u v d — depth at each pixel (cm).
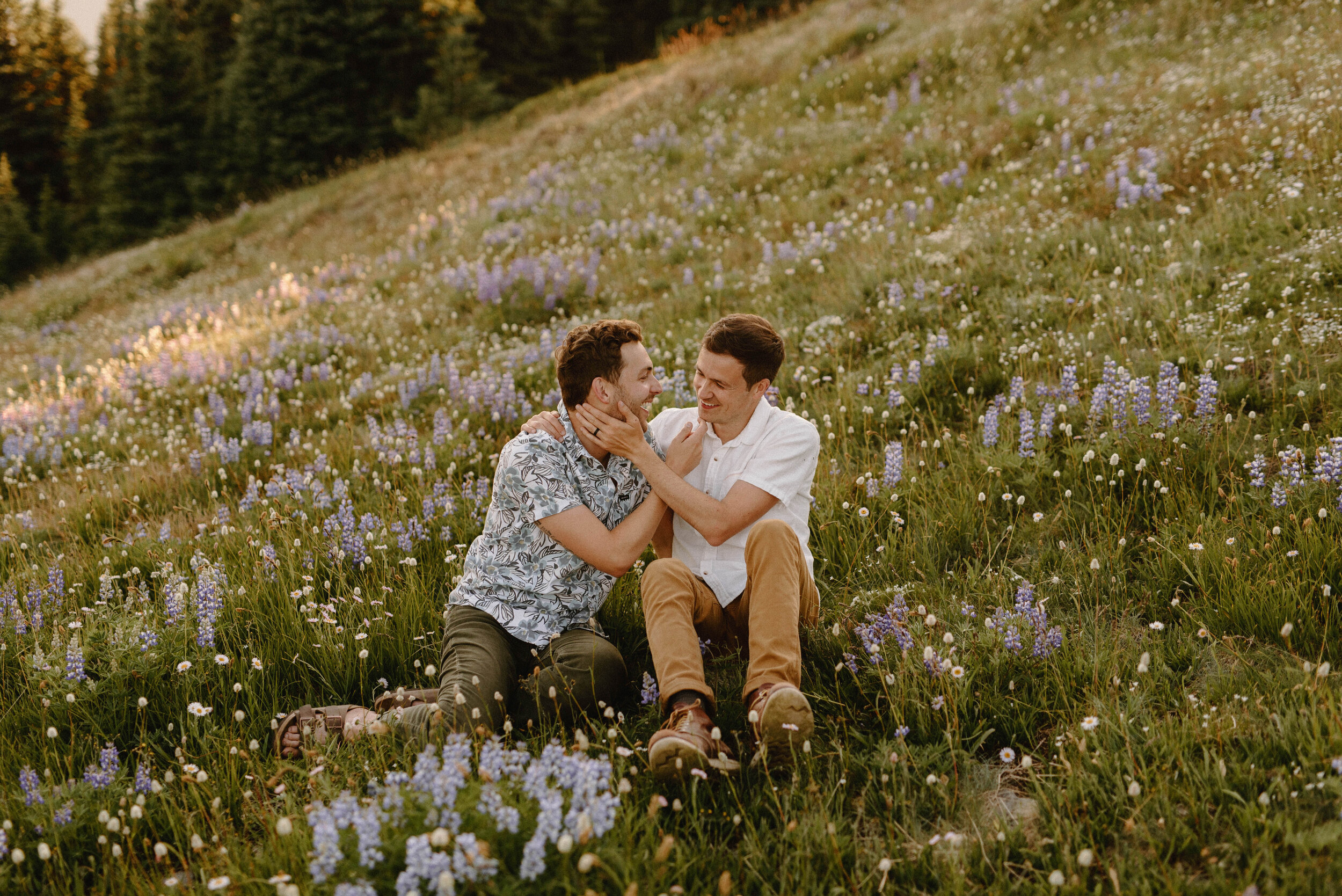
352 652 358
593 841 220
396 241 1458
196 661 344
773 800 257
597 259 950
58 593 415
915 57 1366
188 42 3722
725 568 322
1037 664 302
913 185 937
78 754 306
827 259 798
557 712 289
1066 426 427
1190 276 556
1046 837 238
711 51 2269
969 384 525
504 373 709
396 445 566
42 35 4384
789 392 572
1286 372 431
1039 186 778
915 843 245
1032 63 1229
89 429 780
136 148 3425
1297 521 330
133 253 2395
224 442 679
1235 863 215
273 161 3156
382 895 208
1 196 3891
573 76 3991
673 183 1232
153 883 248
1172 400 413
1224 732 258
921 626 324
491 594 321
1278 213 587
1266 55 893
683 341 695
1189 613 321
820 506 425
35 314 1808
